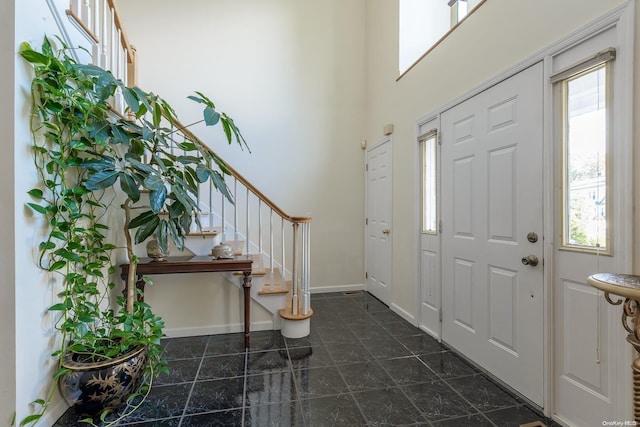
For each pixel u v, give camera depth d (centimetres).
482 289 208
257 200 385
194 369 213
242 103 386
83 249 165
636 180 124
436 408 169
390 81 344
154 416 163
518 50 178
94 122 167
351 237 421
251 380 199
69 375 151
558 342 157
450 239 242
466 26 222
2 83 130
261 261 300
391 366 216
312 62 407
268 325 284
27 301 138
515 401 174
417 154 288
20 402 133
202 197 366
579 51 146
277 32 397
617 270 130
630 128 126
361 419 161
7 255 130
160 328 187
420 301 287
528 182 172
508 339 186
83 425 155
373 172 393
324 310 338
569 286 152
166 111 202
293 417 163
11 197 131
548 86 160
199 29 376
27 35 138
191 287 272
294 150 401
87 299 184
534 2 167
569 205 153
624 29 126
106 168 165
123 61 250
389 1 345
